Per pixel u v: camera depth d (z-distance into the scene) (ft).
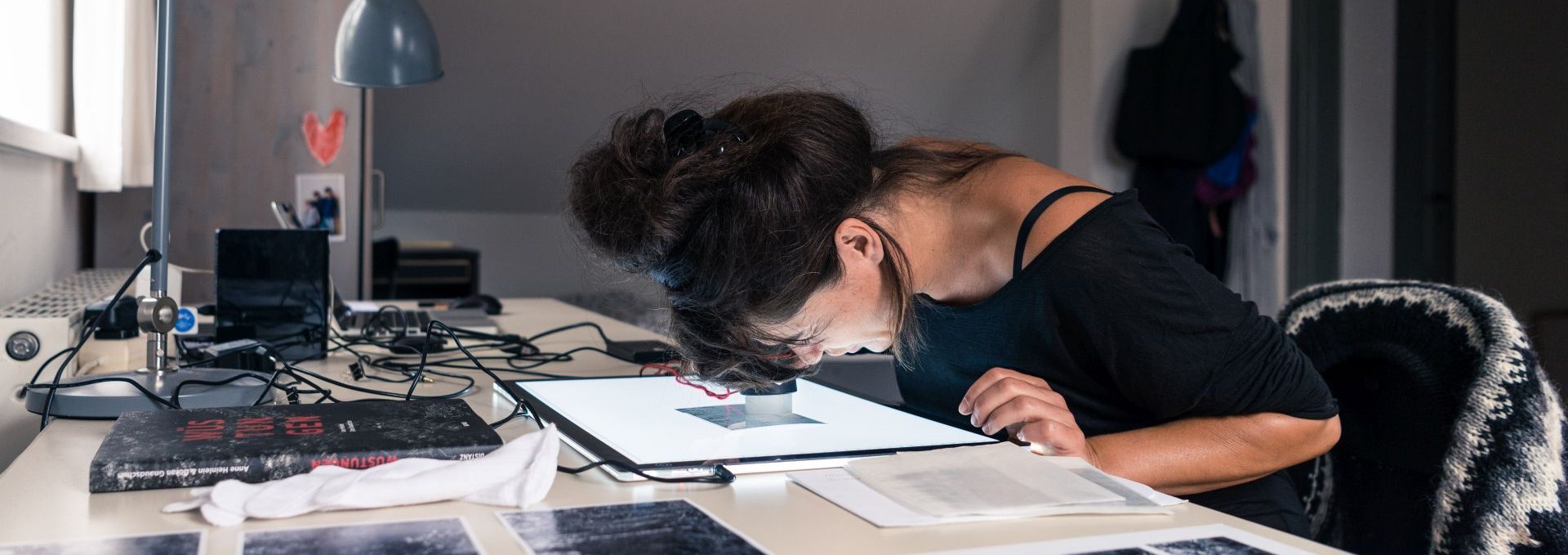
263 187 10.39
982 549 1.68
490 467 2.01
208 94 10.28
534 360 4.69
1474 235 14.05
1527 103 13.47
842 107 2.92
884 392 8.32
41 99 8.18
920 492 2.02
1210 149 14.15
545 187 17.74
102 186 8.52
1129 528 1.85
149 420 2.43
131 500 1.94
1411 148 14.71
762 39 15.98
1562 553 2.84
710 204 2.60
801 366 2.98
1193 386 3.03
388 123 16.16
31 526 1.76
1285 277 15.07
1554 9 13.07
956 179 3.39
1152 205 14.66
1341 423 3.73
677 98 3.06
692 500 2.01
